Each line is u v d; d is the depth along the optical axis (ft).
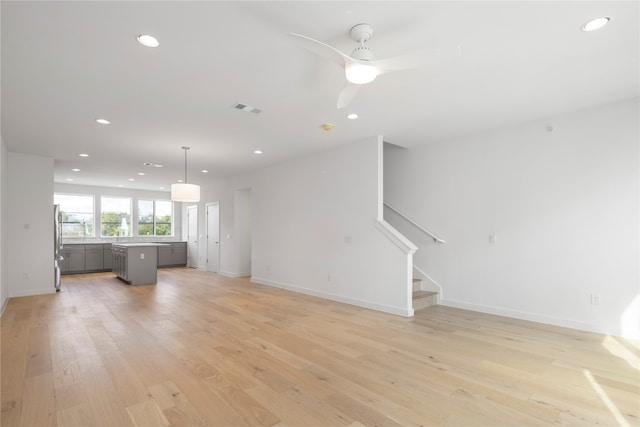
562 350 10.31
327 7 6.59
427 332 12.18
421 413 6.86
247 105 11.64
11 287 18.35
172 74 9.34
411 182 17.90
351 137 15.81
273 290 20.62
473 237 15.39
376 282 15.64
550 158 13.15
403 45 8.09
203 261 31.71
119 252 25.26
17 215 18.47
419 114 12.71
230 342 11.12
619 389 7.83
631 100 11.37
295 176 20.38
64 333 12.06
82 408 6.99
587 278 12.24
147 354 10.02
